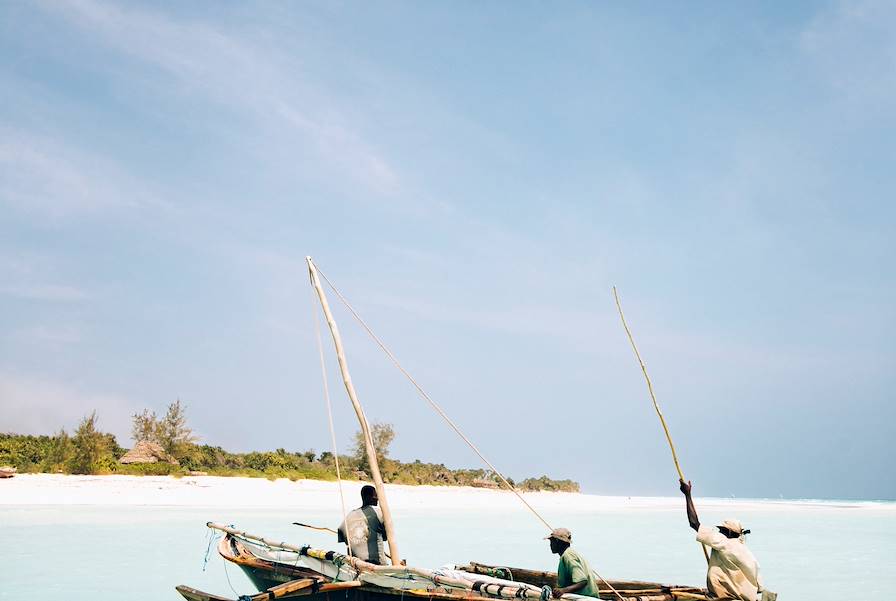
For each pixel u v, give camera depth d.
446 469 68.19
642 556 23.86
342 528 11.87
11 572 16.58
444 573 10.16
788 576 19.95
